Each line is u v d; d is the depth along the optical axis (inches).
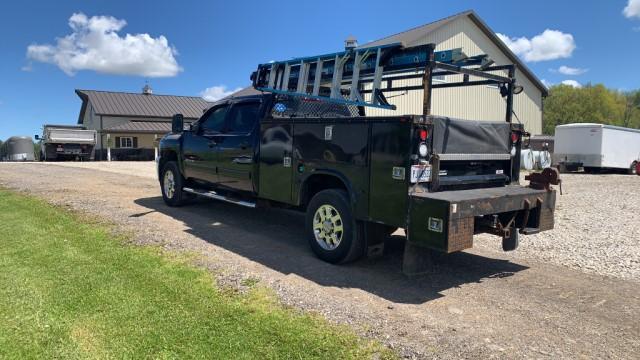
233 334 132.6
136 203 353.1
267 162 239.9
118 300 153.7
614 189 577.0
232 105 278.5
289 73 260.7
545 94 1129.4
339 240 201.2
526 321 149.3
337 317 147.0
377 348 127.6
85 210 312.8
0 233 242.7
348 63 230.1
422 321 146.9
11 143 1391.5
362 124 187.2
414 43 864.9
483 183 204.1
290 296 163.2
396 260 214.5
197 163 303.4
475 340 134.7
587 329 144.3
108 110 1654.8
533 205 192.5
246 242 240.1
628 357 127.2
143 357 119.5
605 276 198.2
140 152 1453.0
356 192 191.3
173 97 1861.5
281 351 124.2
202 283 171.9
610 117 2412.6
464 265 210.8
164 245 225.1
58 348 123.2
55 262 192.7
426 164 174.2
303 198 221.5
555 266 212.2
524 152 813.9
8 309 145.6
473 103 942.4
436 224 161.9
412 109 813.9
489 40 1000.2
